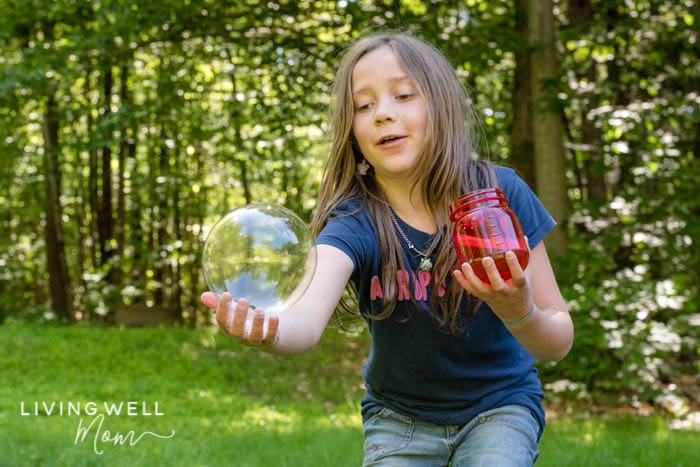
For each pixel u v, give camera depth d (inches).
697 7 347.3
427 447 86.2
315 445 206.4
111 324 594.6
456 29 354.3
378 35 87.4
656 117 328.2
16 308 658.2
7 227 753.6
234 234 66.1
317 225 87.4
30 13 447.5
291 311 70.7
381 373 88.1
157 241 781.9
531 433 82.6
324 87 410.6
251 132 528.1
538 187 346.6
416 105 82.2
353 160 86.1
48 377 335.3
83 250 764.0
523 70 390.0
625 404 327.9
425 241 83.1
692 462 190.2
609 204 338.6
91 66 416.2
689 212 341.7
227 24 415.8
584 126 409.7
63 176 729.6
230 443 214.7
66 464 182.1
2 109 536.7
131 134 522.9
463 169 84.5
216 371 367.6
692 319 313.0
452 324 81.7
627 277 320.8
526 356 88.8
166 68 498.9
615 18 376.2
